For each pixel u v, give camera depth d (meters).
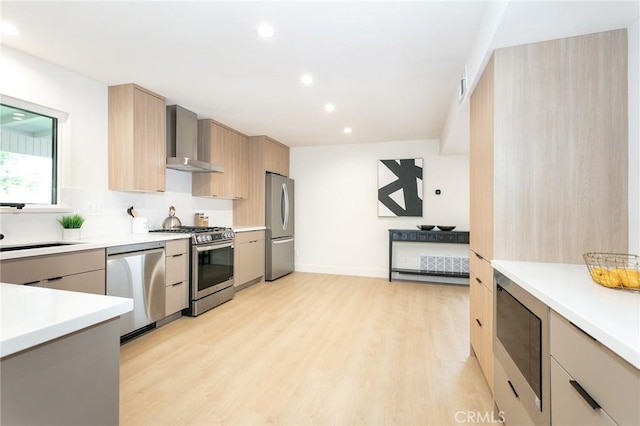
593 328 0.82
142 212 3.42
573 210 1.70
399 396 1.92
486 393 1.95
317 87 3.02
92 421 0.74
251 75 2.76
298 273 5.57
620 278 1.17
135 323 2.68
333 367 2.26
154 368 2.22
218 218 4.74
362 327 3.04
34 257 1.99
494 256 1.81
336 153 5.56
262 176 4.92
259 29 2.05
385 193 5.26
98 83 2.91
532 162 1.75
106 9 1.85
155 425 1.64
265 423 1.67
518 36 1.67
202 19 1.95
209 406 1.80
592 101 1.67
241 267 4.30
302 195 5.73
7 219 2.33
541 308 1.19
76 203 2.75
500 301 1.70
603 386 0.82
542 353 1.18
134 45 2.27
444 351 2.53
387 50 2.32
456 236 4.62
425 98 3.30
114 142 2.98
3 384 0.57
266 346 2.60
